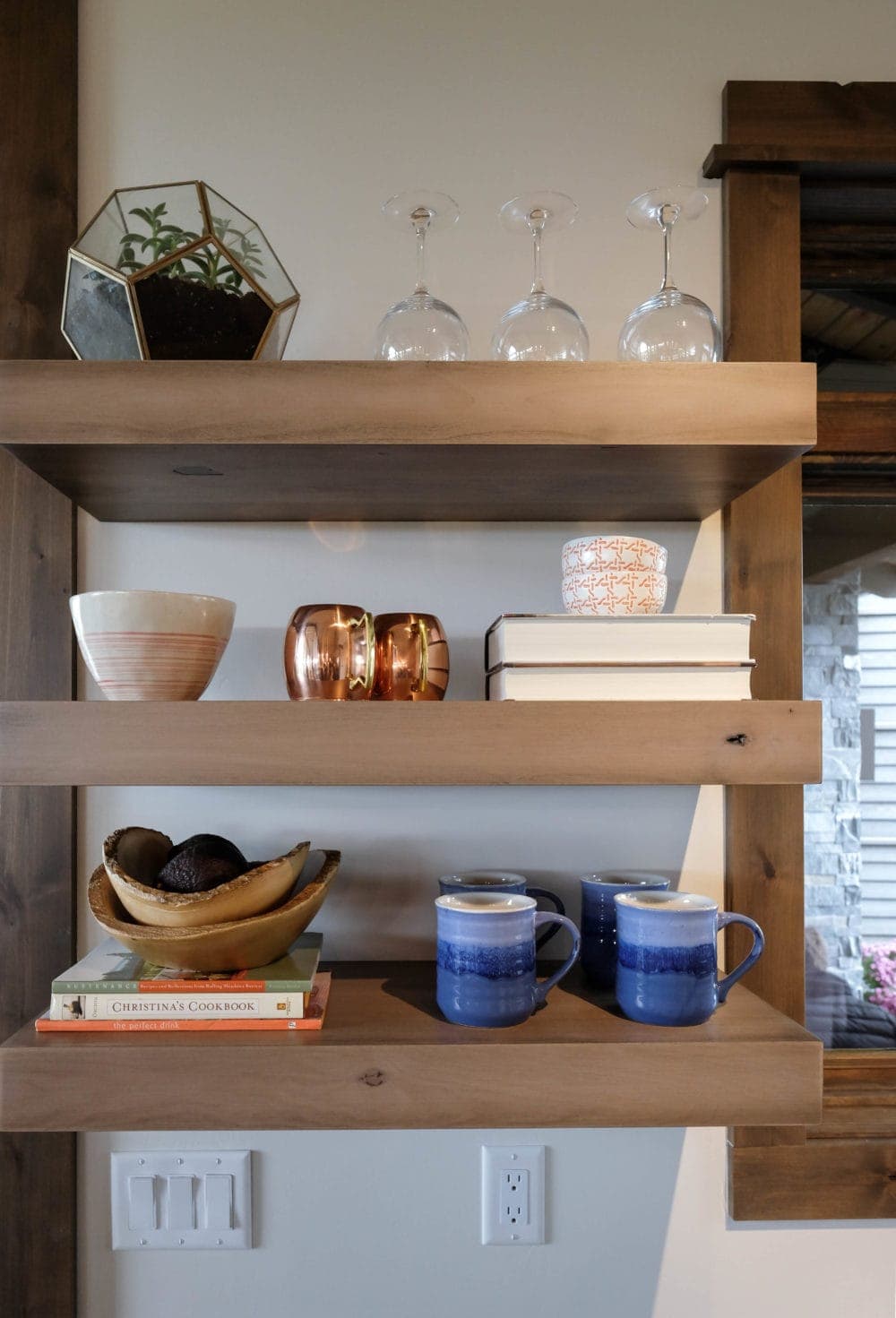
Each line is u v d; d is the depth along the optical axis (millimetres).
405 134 981
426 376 711
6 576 932
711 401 714
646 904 767
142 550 956
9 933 913
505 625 744
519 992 742
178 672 762
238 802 944
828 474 1038
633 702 719
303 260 972
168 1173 921
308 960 796
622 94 993
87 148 963
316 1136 930
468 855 953
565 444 713
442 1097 693
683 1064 697
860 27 1007
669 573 977
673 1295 940
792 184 983
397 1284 927
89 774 699
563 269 983
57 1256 898
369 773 705
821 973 1024
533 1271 935
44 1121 684
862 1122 946
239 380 707
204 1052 691
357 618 802
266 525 963
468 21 990
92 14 971
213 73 976
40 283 939
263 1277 923
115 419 703
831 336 1068
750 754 716
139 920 759
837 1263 947
